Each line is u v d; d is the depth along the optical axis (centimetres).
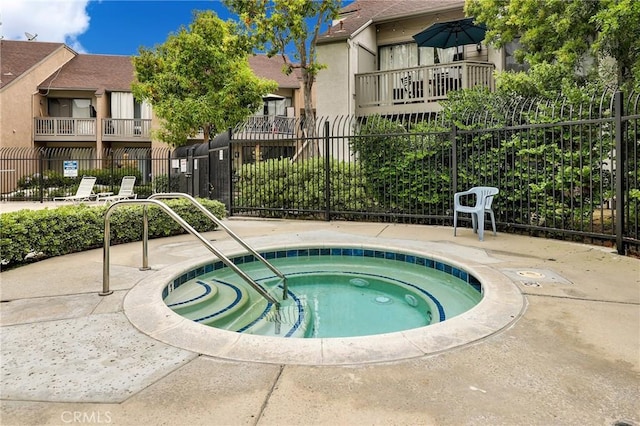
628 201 481
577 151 579
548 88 742
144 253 426
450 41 1110
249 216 936
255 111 1648
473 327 264
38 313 297
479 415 171
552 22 769
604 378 200
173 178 1453
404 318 359
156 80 1570
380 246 549
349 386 194
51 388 195
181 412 175
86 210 548
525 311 294
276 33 1105
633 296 328
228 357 225
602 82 652
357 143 848
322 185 870
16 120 1917
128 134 2136
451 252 504
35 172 1816
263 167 928
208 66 1502
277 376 204
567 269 414
